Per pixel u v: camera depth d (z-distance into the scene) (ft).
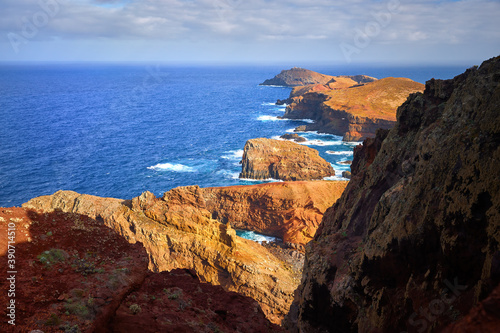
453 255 46.93
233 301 58.29
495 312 16.30
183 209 215.31
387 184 87.30
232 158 500.33
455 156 52.54
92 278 36.09
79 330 30.55
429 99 89.25
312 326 81.71
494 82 54.19
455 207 47.98
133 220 211.41
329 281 78.74
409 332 50.65
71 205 219.82
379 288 61.72
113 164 468.34
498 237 40.24
